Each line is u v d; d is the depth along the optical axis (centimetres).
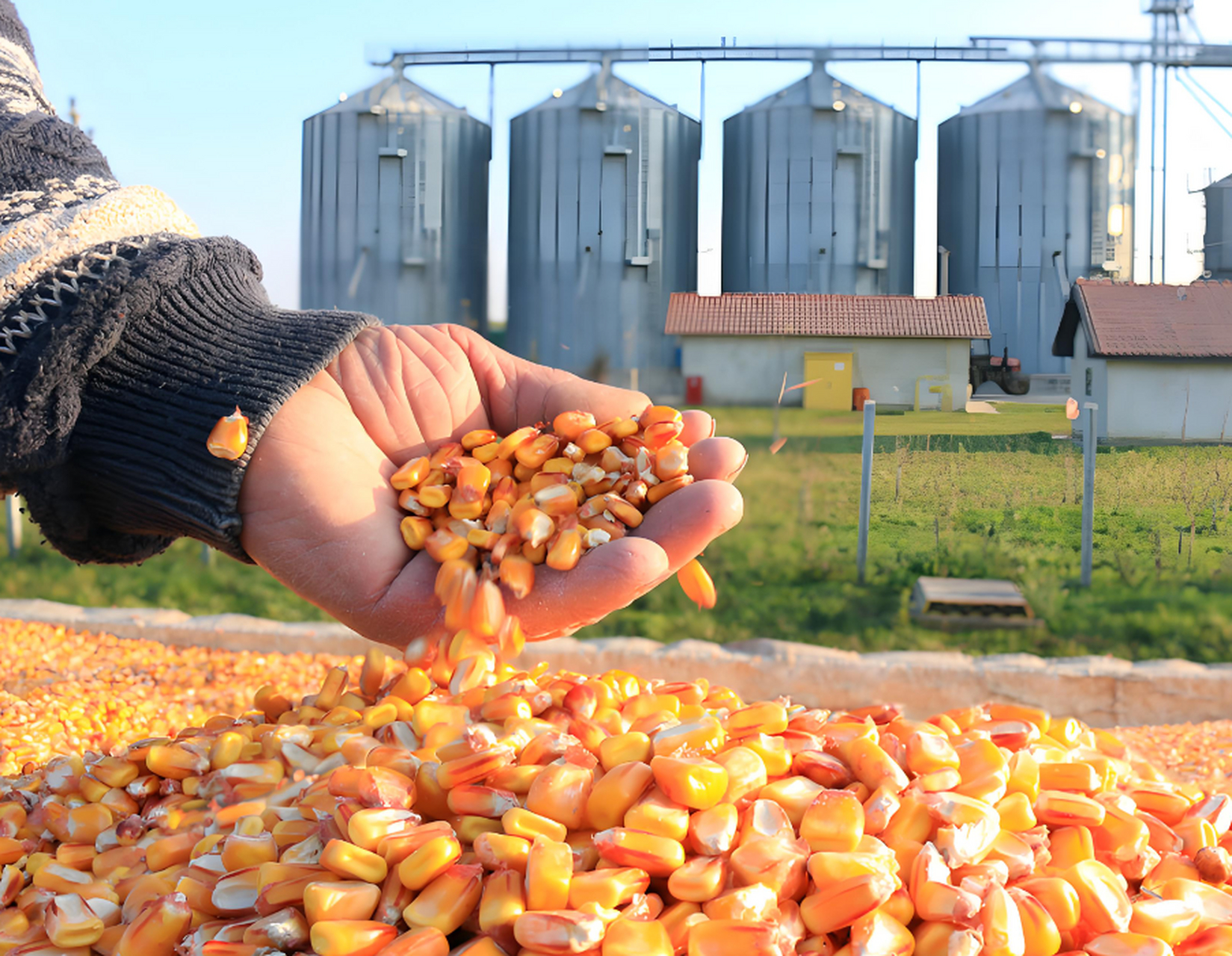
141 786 176
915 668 365
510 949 126
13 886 156
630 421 206
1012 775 158
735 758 151
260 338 185
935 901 127
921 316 934
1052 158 1190
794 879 132
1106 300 780
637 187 1188
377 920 130
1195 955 133
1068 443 734
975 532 585
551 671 377
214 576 580
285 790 163
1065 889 133
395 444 210
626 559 168
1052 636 474
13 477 170
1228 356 735
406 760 154
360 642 411
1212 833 159
